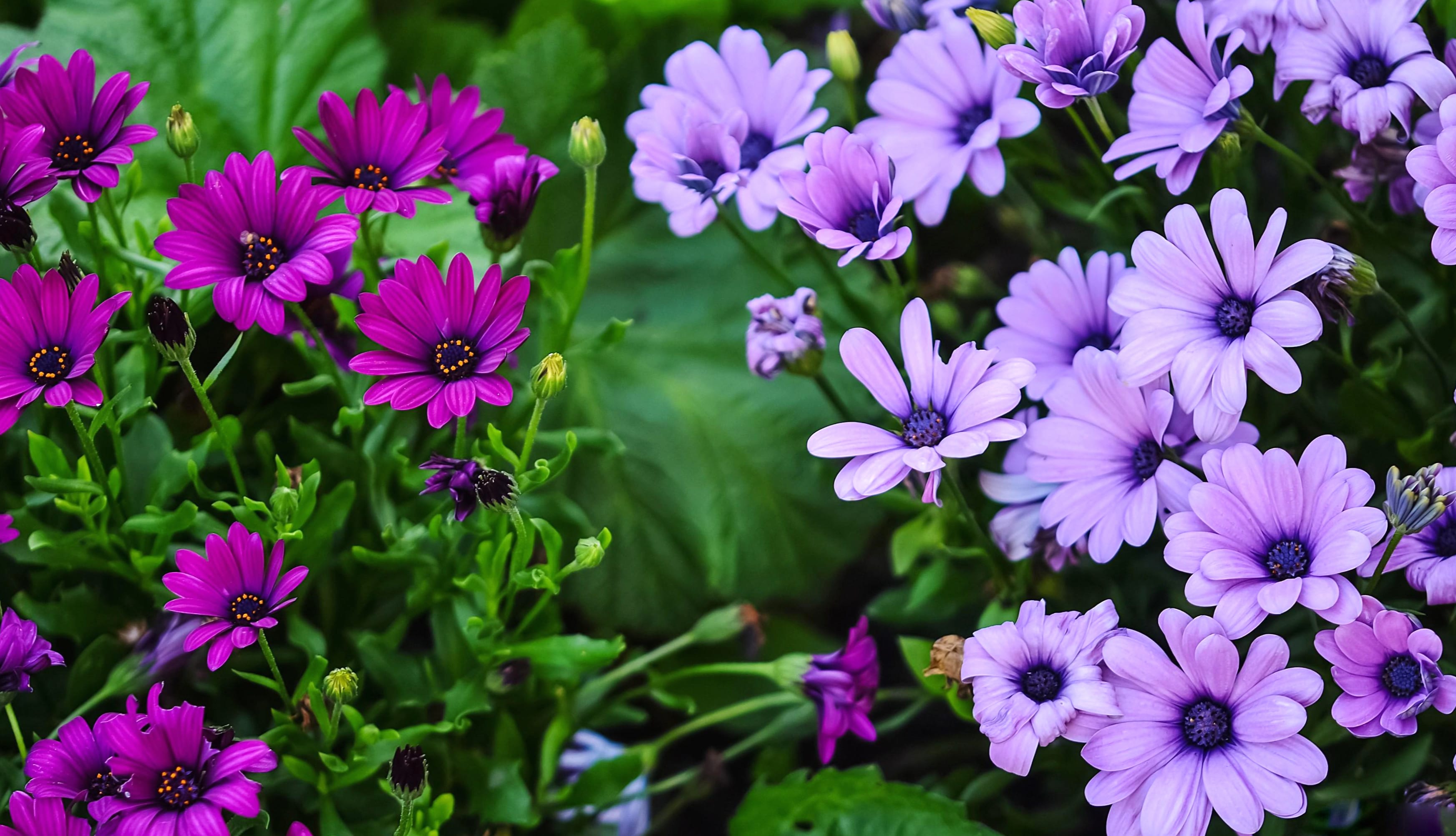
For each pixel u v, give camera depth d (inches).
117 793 39.6
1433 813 42.7
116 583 44.4
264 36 50.3
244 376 46.9
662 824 48.0
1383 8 41.0
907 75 44.4
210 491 42.2
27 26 52.4
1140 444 41.3
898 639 46.0
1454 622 41.6
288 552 42.6
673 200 43.8
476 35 53.7
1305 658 42.8
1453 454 42.9
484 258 48.4
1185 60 41.5
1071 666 39.9
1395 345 44.1
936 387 40.6
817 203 41.9
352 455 43.9
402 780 39.6
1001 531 42.9
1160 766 39.4
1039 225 48.7
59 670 44.2
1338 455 39.1
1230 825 39.0
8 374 40.1
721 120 44.6
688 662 49.7
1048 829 46.0
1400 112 40.6
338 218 40.9
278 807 43.8
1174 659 43.3
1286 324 39.5
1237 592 39.3
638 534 49.9
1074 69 41.5
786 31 56.9
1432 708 41.7
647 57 52.5
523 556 41.7
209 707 44.1
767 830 45.7
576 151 42.2
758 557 50.0
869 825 45.1
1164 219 44.9
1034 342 43.1
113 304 40.1
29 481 41.1
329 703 43.2
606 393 50.5
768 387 50.4
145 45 49.8
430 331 40.2
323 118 41.7
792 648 49.8
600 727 45.5
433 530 42.8
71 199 46.2
